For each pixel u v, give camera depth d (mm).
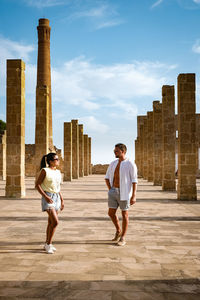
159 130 24406
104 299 3396
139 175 40625
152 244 5746
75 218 8594
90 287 3715
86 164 48719
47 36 43531
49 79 43281
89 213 9492
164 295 3512
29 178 38875
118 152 5891
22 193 14734
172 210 10266
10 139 14805
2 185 24812
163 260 4766
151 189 20000
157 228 7262
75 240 6043
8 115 14984
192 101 14133
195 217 8836
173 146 19156
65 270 4289
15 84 15086
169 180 18875
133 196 5781
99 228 7219
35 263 4590
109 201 5941
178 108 14414
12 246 5586
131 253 5145
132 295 3504
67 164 31547
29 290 3623
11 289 3650
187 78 14203
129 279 3971
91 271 4258
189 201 13086
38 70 43062
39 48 43281
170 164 18969
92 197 14430
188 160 13828
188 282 3889
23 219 8492
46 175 5168
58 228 7219
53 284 3799
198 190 19469
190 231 6922
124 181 5766
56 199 5277
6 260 4746
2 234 6586
